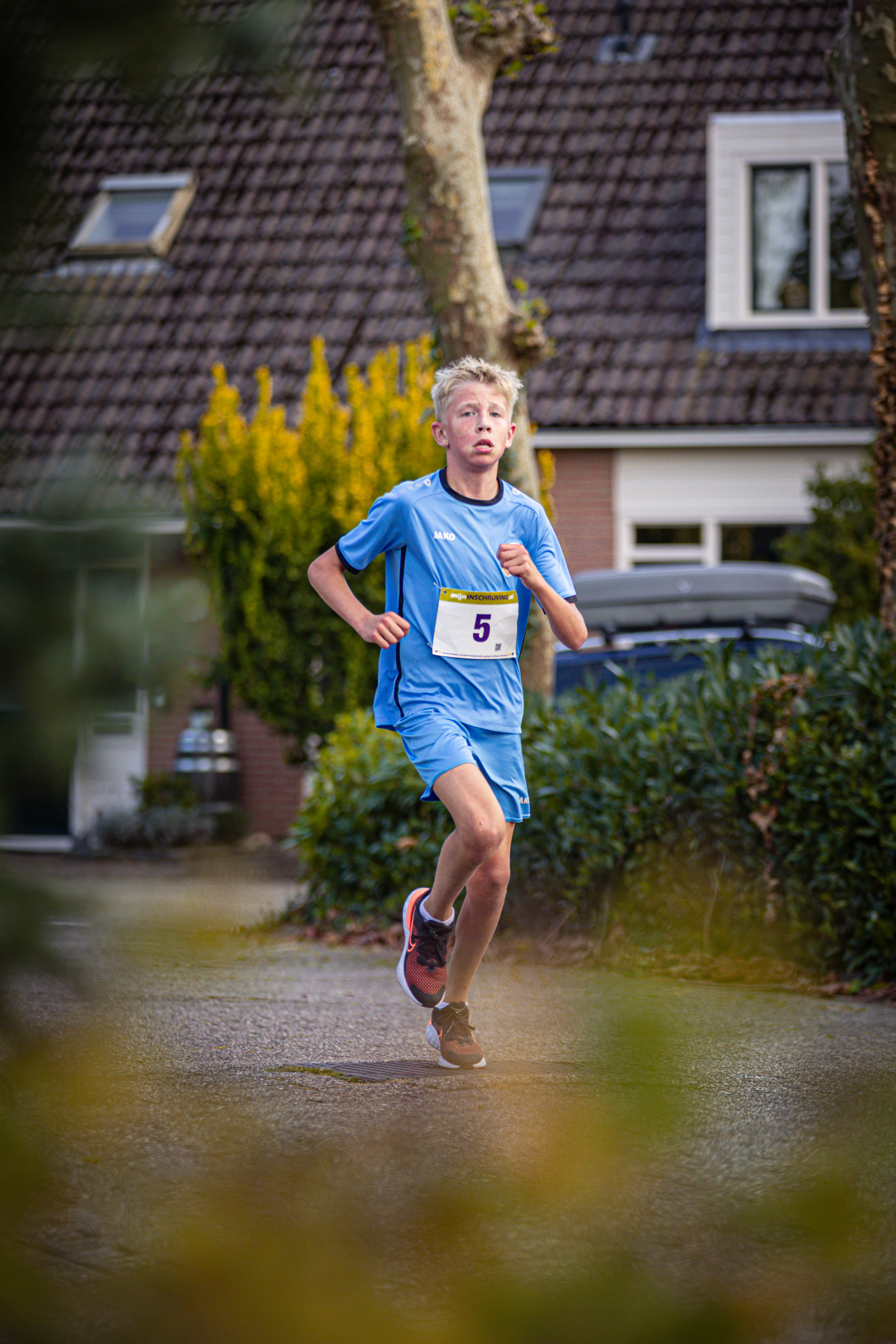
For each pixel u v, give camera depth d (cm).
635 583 4138
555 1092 371
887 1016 1961
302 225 6244
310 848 3045
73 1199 350
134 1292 333
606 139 6203
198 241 6244
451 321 3061
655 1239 356
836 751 2352
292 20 332
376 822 3008
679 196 6009
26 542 300
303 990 2086
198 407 5672
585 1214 336
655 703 2667
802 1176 342
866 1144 341
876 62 2436
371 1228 347
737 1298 305
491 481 1564
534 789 2684
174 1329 330
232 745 5681
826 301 5700
